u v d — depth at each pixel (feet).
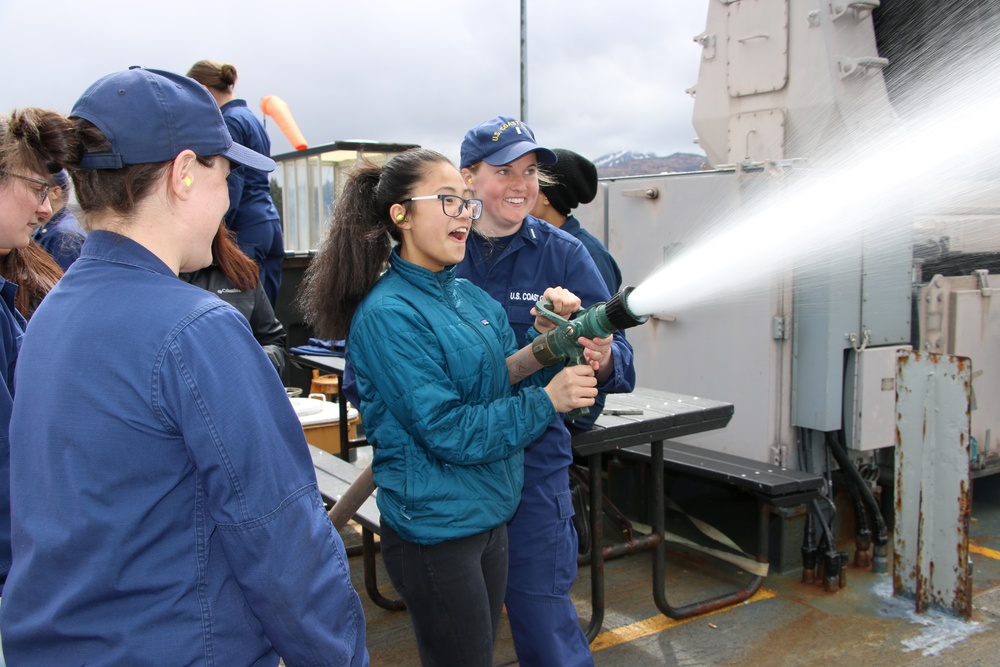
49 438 3.97
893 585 12.01
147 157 4.15
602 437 9.82
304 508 4.25
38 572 3.99
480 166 8.25
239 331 4.22
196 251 4.49
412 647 10.80
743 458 12.93
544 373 7.44
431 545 6.61
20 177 5.19
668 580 12.78
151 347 3.97
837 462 13.32
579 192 10.17
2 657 4.70
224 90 14.17
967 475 11.00
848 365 12.57
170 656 4.03
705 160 17.54
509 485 6.91
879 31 13.89
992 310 14.28
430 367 6.29
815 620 11.34
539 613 8.01
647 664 10.28
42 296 7.20
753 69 14.02
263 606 4.13
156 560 4.05
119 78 4.22
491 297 8.03
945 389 11.16
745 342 12.85
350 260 6.87
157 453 4.00
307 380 20.21
